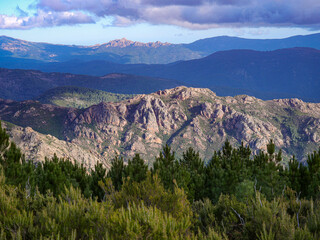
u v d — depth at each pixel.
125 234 4.98
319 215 6.36
